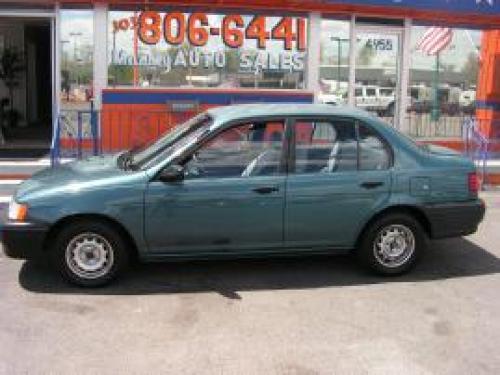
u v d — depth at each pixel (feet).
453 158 22.47
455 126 45.85
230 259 22.20
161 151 21.35
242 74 41.86
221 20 41.06
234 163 20.83
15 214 20.18
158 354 16.08
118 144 39.11
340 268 22.88
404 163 21.77
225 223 20.68
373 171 21.52
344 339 17.03
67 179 20.86
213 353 16.15
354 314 18.74
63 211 19.93
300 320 18.26
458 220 22.12
